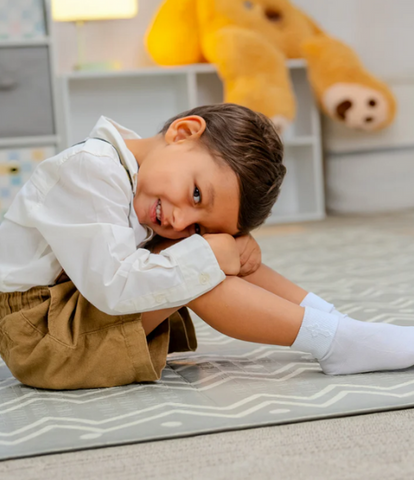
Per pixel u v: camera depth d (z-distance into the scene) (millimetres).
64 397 900
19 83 2674
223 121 990
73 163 927
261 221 1022
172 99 3379
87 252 895
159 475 633
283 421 752
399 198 3439
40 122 2709
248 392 866
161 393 889
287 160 3562
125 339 920
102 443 710
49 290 948
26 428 772
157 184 946
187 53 3211
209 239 919
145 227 986
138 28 3361
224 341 1199
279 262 2059
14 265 954
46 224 914
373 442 689
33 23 2688
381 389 849
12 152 2680
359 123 3252
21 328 940
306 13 3418
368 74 3244
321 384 884
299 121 3482
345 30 3451
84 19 2992
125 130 1074
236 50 3025
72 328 937
